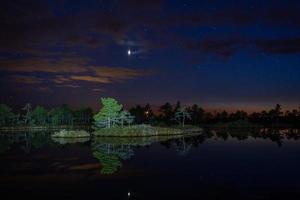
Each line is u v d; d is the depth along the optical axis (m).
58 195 22.55
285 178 28.11
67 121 180.12
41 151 49.41
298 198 21.77
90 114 182.50
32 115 165.12
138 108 168.25
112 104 102.31
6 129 145.12
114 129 95.69
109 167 33.91
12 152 47.97
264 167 34.03
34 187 24.80
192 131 120.38
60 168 33.16
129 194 22.81
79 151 49.47
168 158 41.22
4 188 24.50
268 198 21.80
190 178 28.23
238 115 197.62
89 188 24.50
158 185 25.47
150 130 97.44
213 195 22.53
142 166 34.62
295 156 43.06
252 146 57.69
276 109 189.38
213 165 35.34
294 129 141.12
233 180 27.34
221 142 67.38
